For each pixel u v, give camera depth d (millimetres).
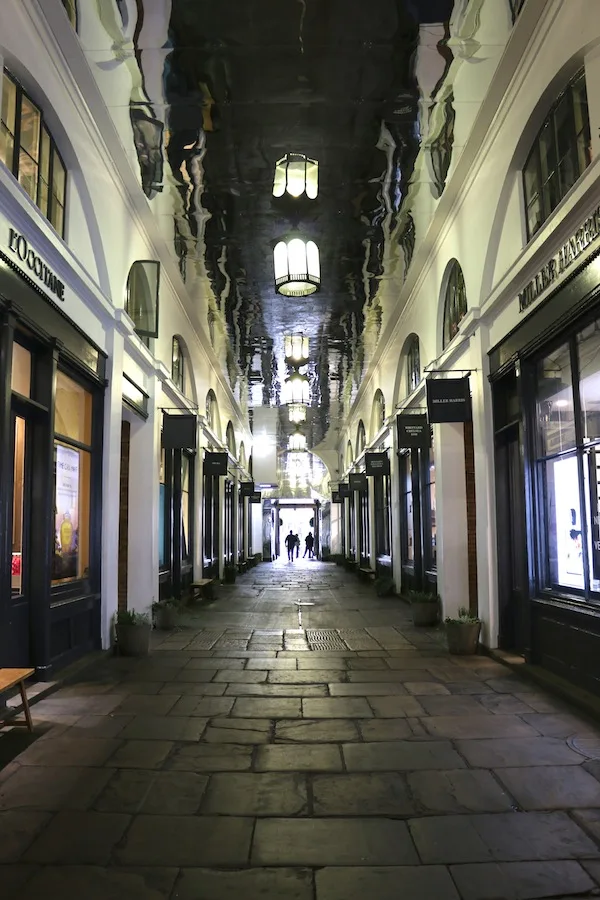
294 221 8875
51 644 6234
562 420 6043
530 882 2799
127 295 8812
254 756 4316
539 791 3738
